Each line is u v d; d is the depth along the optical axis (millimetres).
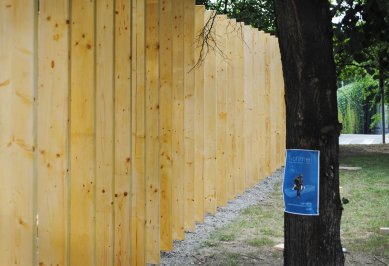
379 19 3705
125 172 4711
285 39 3441
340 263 3518
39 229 3734
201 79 7285
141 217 5055
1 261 3592
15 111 3566
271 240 6234
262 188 9930
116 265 4602
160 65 5961
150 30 5359
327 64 3412
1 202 3584
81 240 4113
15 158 3570
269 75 10992
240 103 9180
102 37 4312
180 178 6324
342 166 12406
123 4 4648
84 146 4137
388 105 18750
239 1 10789
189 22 6758
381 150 16172
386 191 9148
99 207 4316
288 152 3463
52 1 3795
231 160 8648
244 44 9336
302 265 3467
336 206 3492
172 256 5676
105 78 4367
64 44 3832
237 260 5473
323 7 3400
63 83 3834
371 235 6340
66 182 3848
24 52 3545
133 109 5020
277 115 11820
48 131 3799
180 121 6301
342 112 25969
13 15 3553
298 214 3451
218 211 7980
